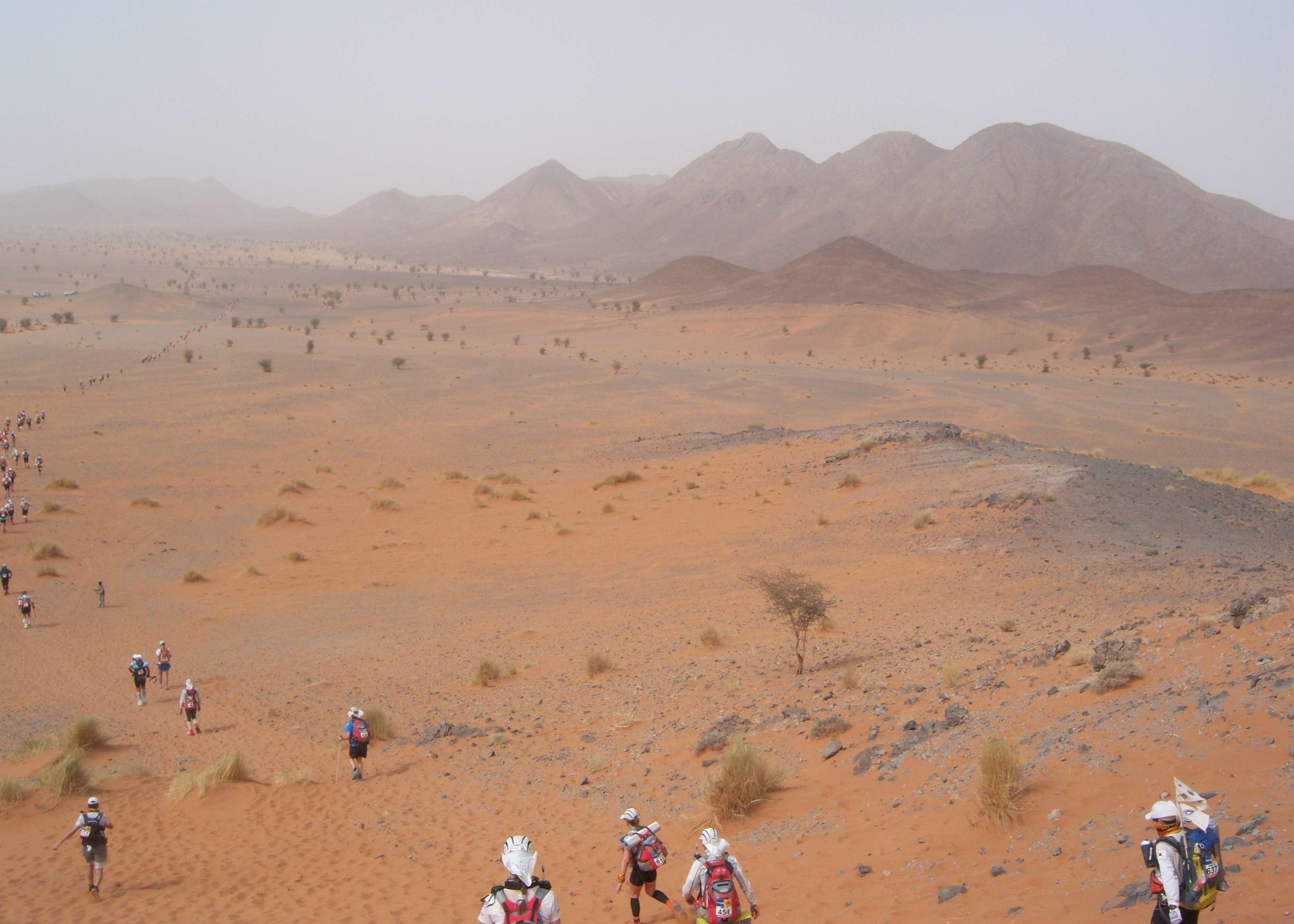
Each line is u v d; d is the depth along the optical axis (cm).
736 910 693
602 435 7869
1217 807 733
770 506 4228
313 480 6175
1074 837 768
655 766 1400
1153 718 941
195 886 1120
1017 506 3297
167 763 1734
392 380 11369
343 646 2794
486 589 3453
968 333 18688
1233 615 1187
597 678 2088
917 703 1326
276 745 1838
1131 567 2430
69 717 2158
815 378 12000
